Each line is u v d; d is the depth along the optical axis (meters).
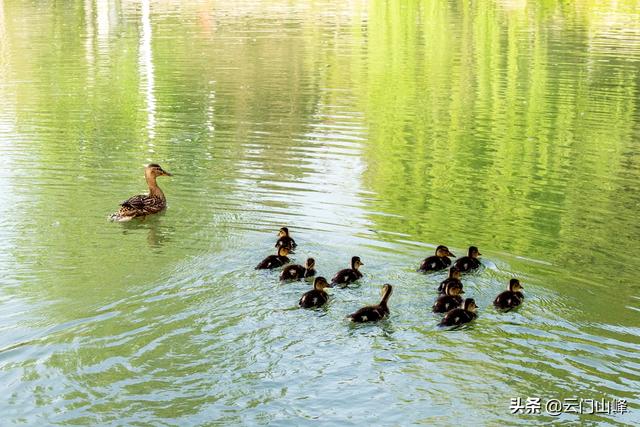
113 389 8.65
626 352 9.57
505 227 13.91
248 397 8.54
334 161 17.72
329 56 31.31
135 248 12.61
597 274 11.92
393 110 22.73
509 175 17.02
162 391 8.62
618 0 49.66
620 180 16.77
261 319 10.26
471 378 8.95
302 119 21.61
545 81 26.58
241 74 27.59
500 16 43.31
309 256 12.35
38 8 47.62
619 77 26.98
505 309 10.67
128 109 22.44
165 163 17.38
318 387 8.75
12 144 18.73
